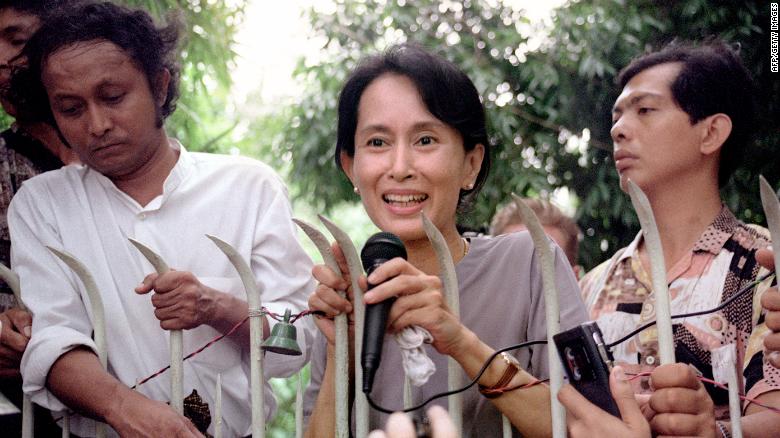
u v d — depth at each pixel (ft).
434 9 22.09
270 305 8.51
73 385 7.66
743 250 8.41
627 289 9.10
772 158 18.71
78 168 8.96
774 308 6.40
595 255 20.45
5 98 9.95
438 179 7.29
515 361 6.71
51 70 8.30
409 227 7.29
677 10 19.36
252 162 9.26
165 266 7.65
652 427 6.22
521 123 21.16
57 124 8.85
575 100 20.59
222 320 8.03
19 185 9.95
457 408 6.67
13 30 9.91
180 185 8.83
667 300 6.18
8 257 9.81
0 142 10.01
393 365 7.39
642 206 6.14
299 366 8.75
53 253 8.32
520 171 20.52
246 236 8.88
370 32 22.67
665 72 9.12
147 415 7.38
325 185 22.53
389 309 6.23
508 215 13.38
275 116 26.53
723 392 8.00
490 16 21.90
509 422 6.86
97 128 8.29
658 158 8.98
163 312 7.64
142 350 8.48
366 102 7.43
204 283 8.56
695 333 8.29
